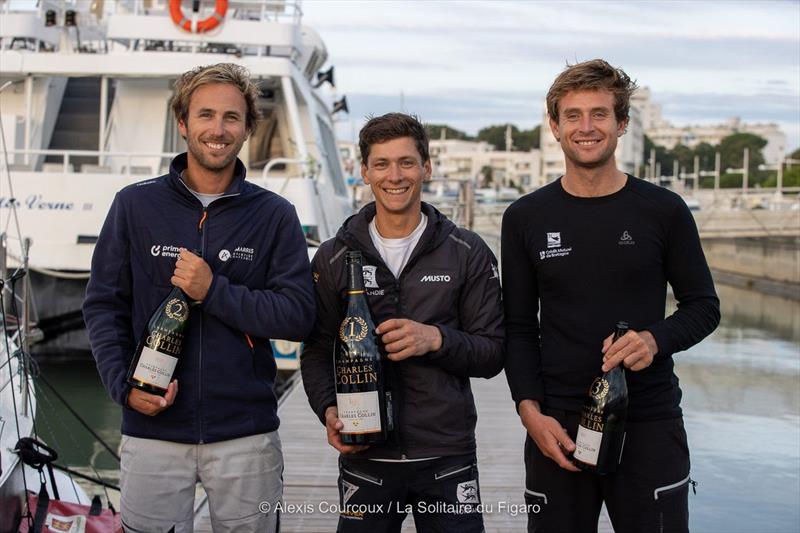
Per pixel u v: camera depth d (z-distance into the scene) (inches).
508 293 118.6
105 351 109.3
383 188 112.2
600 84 109.8
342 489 115.6
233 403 111.1
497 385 337.7
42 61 390.0
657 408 111.3
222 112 110.3
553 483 114.6
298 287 113.3
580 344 112.2
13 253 356.8
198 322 110.6
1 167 368.2
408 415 112.3
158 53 392.5
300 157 383.9
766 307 916.6
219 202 112.3
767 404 401.4
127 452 111.5
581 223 112.1
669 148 5994.1
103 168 384.8
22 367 160.7
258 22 409.4
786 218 1096.8
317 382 118.3
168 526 110.9
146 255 111.2
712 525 224.5
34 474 177.5
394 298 113.5
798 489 258.5
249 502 112.7
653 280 111.7
